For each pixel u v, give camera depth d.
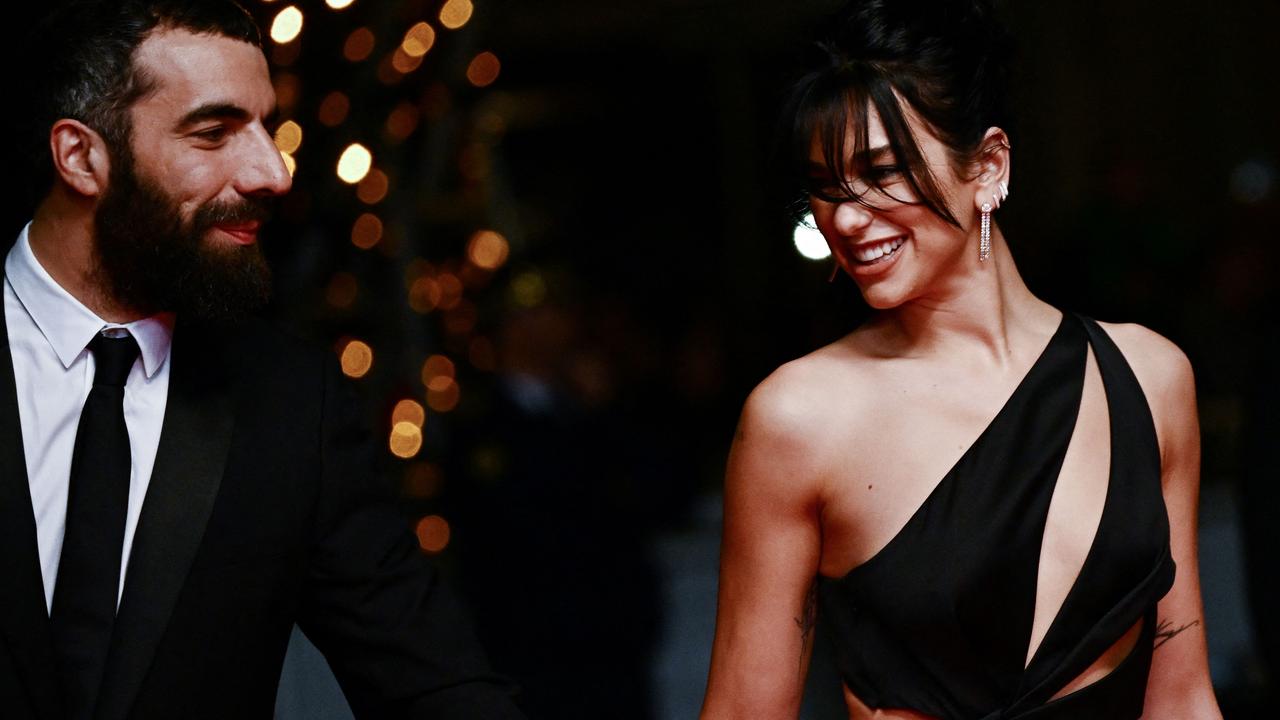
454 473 6.38
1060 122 12.56
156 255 3.38
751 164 13.93
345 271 6.30
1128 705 3.58
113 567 3.37
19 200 3.76
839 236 3.47
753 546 3.64
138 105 3.33
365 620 3.77
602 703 6.38
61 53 3.36
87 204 3.39
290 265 6.14
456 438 6.39
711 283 14.05
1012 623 3.48
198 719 3.41
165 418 3.51
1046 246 10.66
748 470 3.62
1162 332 9.94
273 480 3.58
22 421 3.40
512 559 6.36
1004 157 3.55
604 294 12.37
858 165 3.39
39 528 3.37
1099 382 3.65
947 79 3.40
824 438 3.56
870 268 3.46
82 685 3.30
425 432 6.37
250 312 3.56
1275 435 5.10
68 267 3.43
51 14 3.40
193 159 3.37
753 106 13.82
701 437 12.09
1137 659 3.57
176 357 3.57
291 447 3.63
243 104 3.41
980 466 3.52
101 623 3.35
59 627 3.32
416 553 3.90
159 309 3.50
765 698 3.64
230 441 3.54
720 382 12.73
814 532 3.63
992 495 3.50
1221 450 10.11
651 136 14.30
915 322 3.65
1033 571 3.49
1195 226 12.59
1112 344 3.70
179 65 3.34
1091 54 12.68
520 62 13.84
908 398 3.58
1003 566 3.47
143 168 3.35
